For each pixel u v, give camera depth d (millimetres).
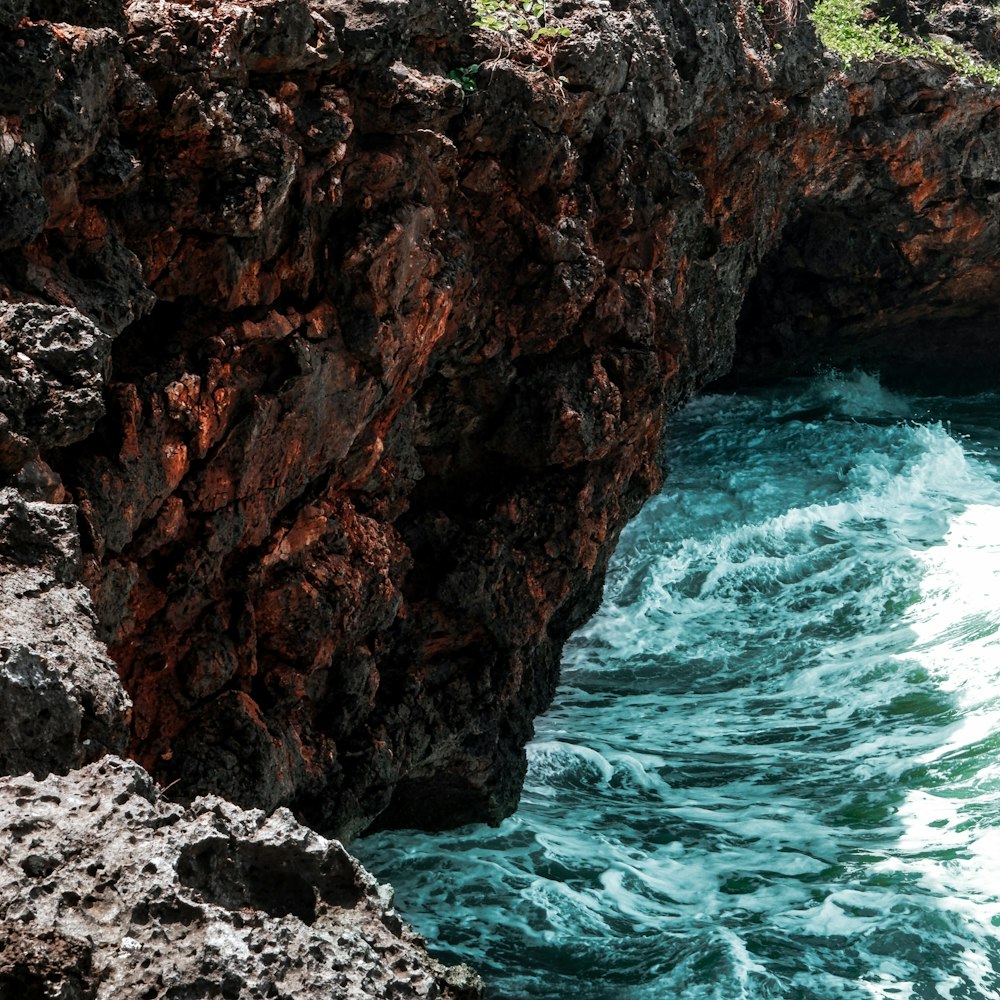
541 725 13836
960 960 9430
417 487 10953
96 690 3961
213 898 3266
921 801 11852
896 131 18094
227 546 8070
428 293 9234
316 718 9445
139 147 7078
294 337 8141
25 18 5840
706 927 9906
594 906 10258
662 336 12125
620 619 16359
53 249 6527
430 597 10711
